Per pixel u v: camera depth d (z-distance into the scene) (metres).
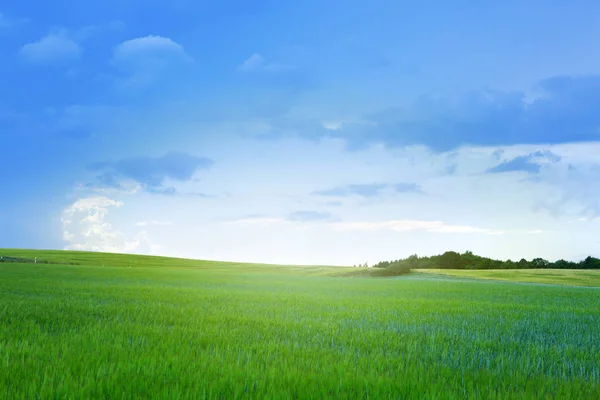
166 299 18.62
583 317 15.23
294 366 6.43
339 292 27.75
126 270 63.03
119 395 4.88
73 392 4.84
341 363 6.71
